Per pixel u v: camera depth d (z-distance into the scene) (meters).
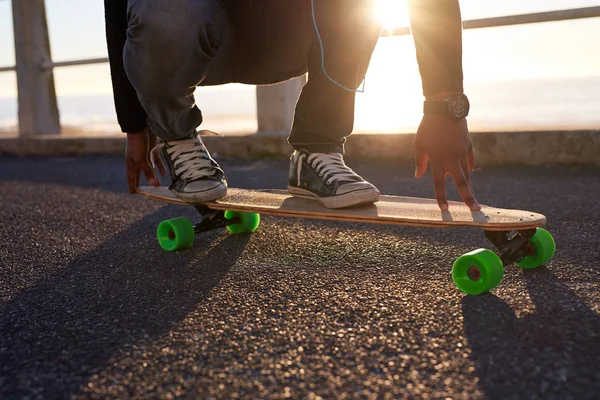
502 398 0.91
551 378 0.97
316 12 1.66
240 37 1.75
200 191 1.73
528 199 2.53
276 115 4.30
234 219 2.08
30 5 5.54
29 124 5.68
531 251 1.54
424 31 1.42
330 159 1.72
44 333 1.27
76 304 1.45
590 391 0.92
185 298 1.45
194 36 1.54
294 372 1.03
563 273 1.51
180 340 1.19
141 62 1.56
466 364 1.03
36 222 2.51
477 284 1.36
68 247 2.06
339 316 1.27
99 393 0.99
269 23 1.74
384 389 0.96
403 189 2.90
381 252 1.80
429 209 1.56
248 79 1.86
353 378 1.00
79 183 3.54
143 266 1.77
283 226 2.20
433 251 1.79
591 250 1.72
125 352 1.14
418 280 1.51
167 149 1.79
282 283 1.52
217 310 1.35
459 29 1.42
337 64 1.68
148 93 1.62
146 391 0.99
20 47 5.59
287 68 1.85
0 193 3.32
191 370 1.05
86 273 1.73
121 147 4.84
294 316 1.29
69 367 1.09
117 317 1.34
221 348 1.14
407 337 1.15
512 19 3.34
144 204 2.78
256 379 1.01
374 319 1.25
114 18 1.73
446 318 1.23
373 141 3.77
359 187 1.60
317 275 1.58
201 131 1.91
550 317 1.21
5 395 1.00
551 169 3.21
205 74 1.67
